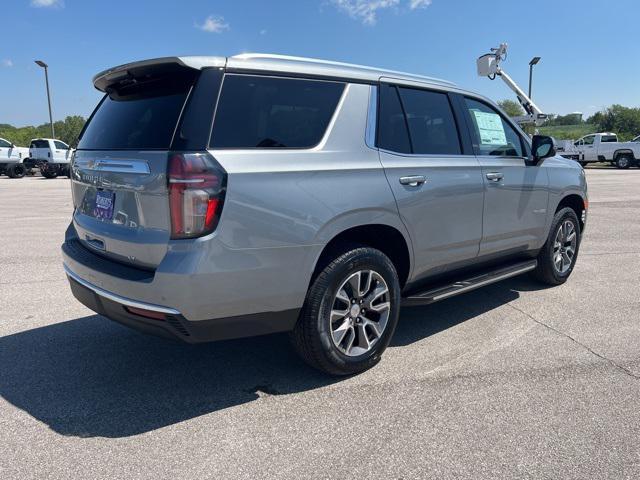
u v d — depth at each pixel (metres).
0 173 27.33
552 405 3.06
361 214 3.27
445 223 3.90
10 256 7.11
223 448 2.65
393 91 3.71
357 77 3.46
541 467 2.49
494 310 4.79
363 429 2.82
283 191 2.92
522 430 2.80
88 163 3.38
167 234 2.75
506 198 4.49
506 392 3.22
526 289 5.48
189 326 2.77
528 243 4.96
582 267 6.40
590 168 32.72
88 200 3.46
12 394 3.22
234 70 2.92
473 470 2.47
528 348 3.90
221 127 2.81
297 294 3.04
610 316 4.60
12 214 11.45
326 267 3.18
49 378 3.45
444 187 3.84
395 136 3.63
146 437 2.75
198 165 2.68
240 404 3.11
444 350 3.88
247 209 2.79
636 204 12.84
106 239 3.17
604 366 3.58
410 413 2.98
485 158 4.34
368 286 3.41
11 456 2.58
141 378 3.45
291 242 2.96
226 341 4.08
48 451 2.62
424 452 2.61
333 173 3.15
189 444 2.69
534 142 4.84
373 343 3.50
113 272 2.97
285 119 3.07
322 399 3.16
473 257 4.31
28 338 4.13
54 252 7.38
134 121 3.08
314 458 2.57
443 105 4.12
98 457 2.57
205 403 3.12
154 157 2.78
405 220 3.56
